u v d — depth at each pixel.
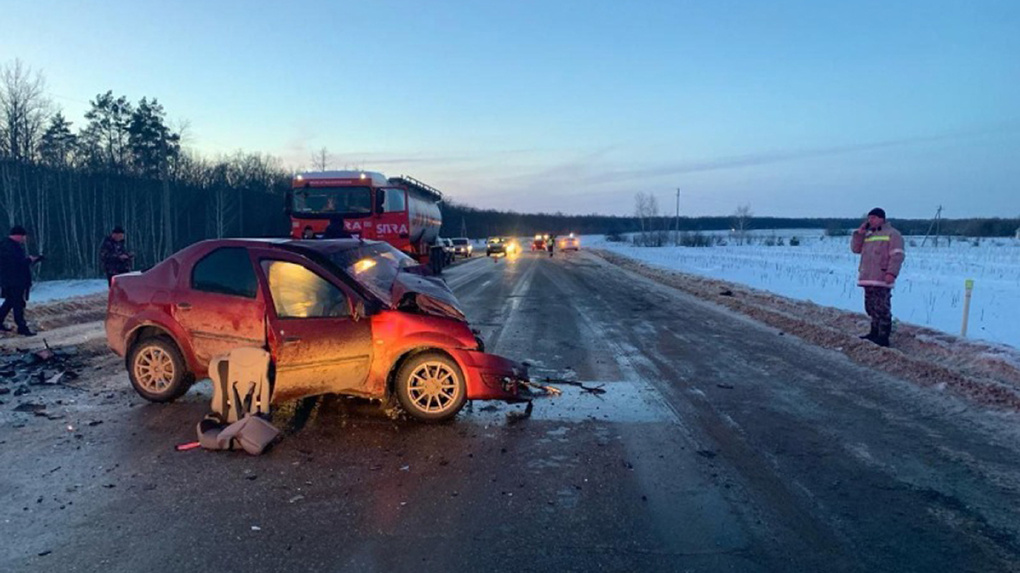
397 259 7.41
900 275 24.94
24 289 10.37
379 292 6.21
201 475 4.64
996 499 4.34
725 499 4.33
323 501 4.24
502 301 16.70
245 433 5.07
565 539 3.75
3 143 44.19
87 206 53.25
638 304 16.20
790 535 3.82
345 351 5.84
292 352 5.66
